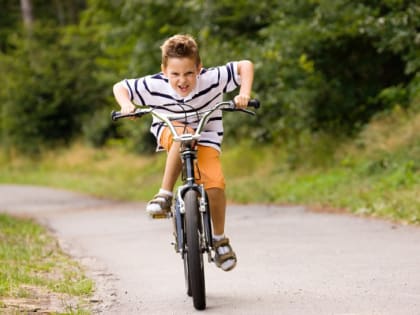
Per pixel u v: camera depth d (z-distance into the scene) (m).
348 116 29.84
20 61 59.72
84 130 57.25
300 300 9.66
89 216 25.72
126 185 40.41
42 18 77.19
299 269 11.83
